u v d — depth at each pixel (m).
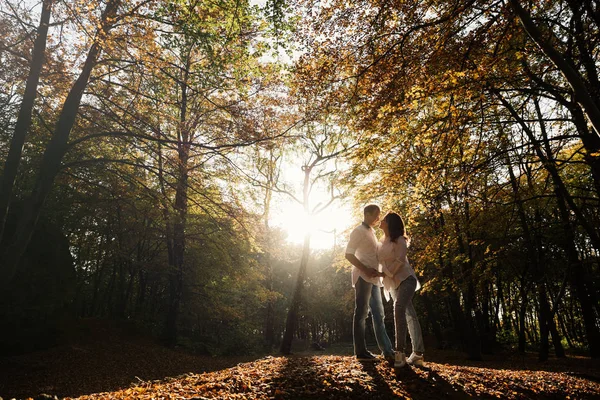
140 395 3.84
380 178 10.69
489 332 22.61
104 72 12.03
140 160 13.38
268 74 9.95
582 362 14.39
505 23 6.96
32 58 10.54
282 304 39.19
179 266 21.17
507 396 4.43
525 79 9.62
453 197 11.45
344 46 7.02
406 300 4.85
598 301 19.17
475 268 12.77
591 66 9.69
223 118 12.93
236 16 8.87
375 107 7.08
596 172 10.65
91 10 9.28
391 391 4.11
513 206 11.34
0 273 9.44
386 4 6.53
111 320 22.05
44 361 13.88
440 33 6.89
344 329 50.16
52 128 14.84
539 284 13.94
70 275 17.45
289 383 4.26
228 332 26.34
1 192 9.84
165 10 9.80
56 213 19.22
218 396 3.69
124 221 20.47
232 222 15.21
